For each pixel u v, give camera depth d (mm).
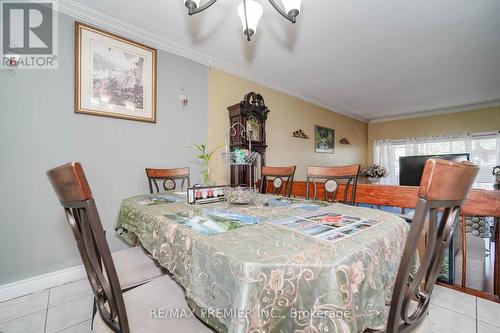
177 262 800
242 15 1346
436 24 2141
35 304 1552
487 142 4645
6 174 1632
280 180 1983
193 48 2574
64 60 1859
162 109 2445
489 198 1393
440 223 599
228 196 1319
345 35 2322
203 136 2805
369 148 6379
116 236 2121
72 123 1897
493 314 1311
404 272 540
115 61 2111
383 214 1015
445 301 1430
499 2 1842
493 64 2969
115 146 2127
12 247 1649
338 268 529
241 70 3125
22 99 1688
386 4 1869
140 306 791
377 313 629
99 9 1920
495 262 1467
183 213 1072
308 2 1842
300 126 4254
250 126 2910
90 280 687
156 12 1960
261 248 614
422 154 5434
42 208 1766
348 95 4238
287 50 2627
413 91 3994
